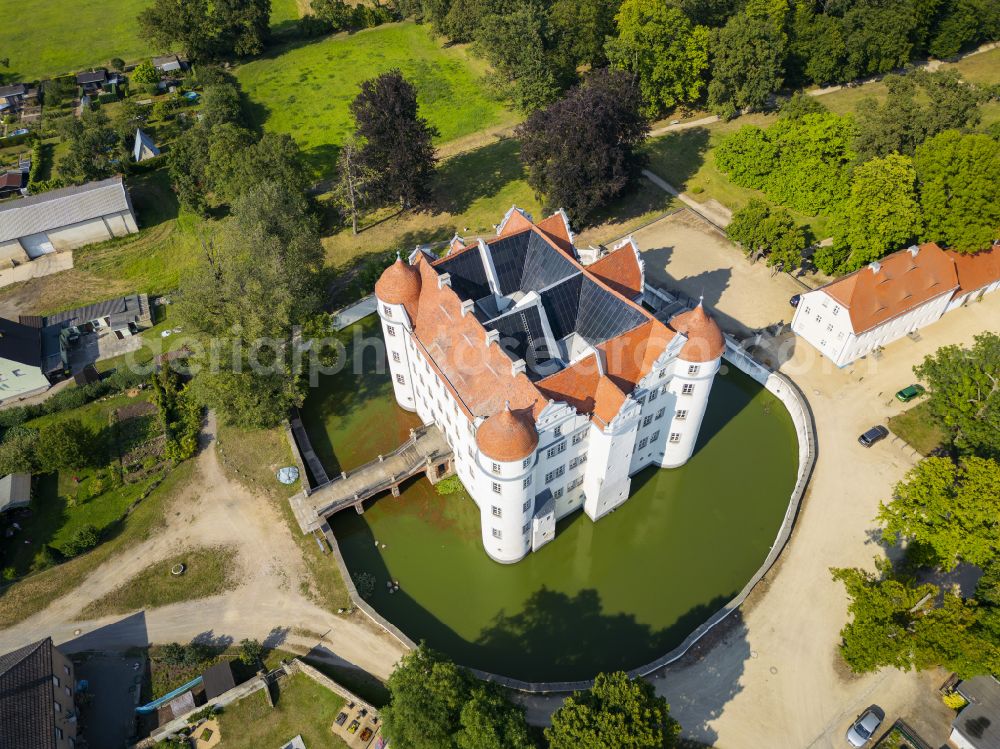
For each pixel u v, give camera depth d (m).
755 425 77.00
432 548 68.06
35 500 71.56
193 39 150.25
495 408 58.62
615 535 69.00
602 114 91.25
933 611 51.50
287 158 102.56
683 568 65.38
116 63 154.50
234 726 54.78
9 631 61.62
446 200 112.31
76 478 73.62
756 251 93.25
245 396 70.25
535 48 120.44
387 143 99.69
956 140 83.12
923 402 75.69
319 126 133.12
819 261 88.44
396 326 70.44
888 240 83.19
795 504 67.12
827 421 74.62
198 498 71.31
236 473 73.38
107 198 107.94
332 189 116.38
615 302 64.88
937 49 133.12
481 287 71.94
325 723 54.56
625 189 104.25
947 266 81.81
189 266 101.94
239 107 133.12
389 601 64.06
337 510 68.00
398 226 107.75
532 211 108.00
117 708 56.16
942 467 57.09
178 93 145.25
